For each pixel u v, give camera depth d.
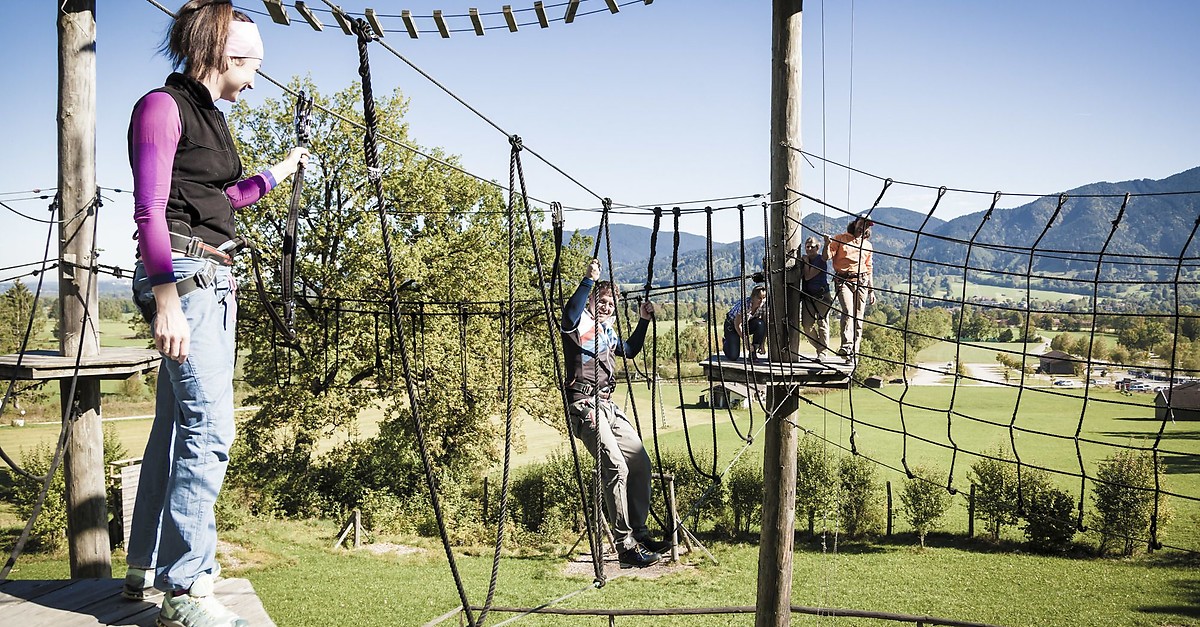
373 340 26.41
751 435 6.62
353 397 28.95
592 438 5.73
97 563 6.48
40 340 31.20
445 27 4.43
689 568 26.97
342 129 28.78
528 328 29.28
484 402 29.64
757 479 30.73
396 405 28.80
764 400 6.79
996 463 31.30
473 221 32.16
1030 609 23.36
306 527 30.11
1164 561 27.38
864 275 6.94
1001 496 30.42
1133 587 25.03
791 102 6.33
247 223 26.61
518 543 29.80
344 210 28.64
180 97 2.46
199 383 2.48
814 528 32.50
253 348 27.64
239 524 28.84
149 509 2.88
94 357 5.82
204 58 2.54
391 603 22.52
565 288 28.84
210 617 2.55
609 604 23.39
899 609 23.52
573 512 31.23
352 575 25.12
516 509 32.22
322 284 27.45
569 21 4.72
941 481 31.09
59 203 5.94
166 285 2.28
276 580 24.28
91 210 6.00
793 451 6.99
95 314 6.06
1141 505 28.06
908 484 31.39
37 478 4.93
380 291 26.78
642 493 5.91
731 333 6.71
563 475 31.55
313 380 27.56
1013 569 27.33
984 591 25.09
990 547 30.14
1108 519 28.47
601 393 5.85
